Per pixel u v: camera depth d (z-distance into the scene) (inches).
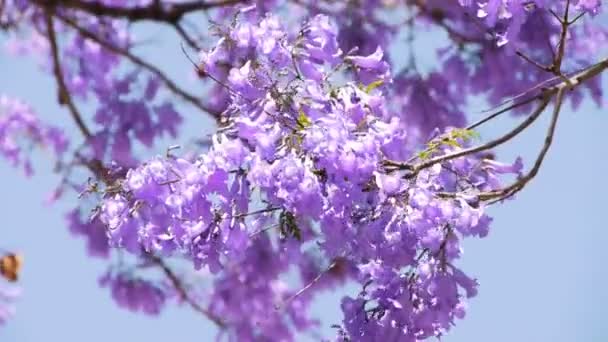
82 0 565.6
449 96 612.7
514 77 588.7
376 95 281.3
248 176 263.9
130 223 279.9
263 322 663.8
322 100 275.4
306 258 626.2
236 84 279.0
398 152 291.0
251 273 647.1
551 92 289.3
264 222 288.2
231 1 557.6
